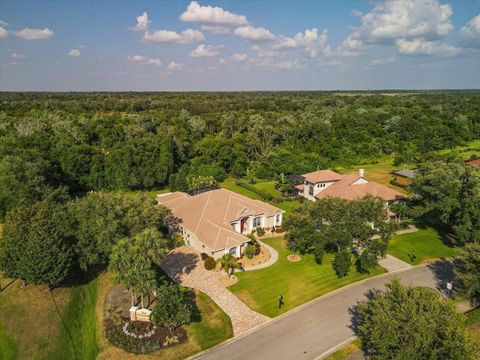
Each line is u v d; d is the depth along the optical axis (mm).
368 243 37406
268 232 48438
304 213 39812
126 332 28422
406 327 21734
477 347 20766
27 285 33969
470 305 32375
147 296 33625
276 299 33344
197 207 48062
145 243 30047
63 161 67000
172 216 47844
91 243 34531
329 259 40938
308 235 38469
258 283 35875
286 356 26219
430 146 95438
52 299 32125
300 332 28875
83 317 31312
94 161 69812
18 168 51062
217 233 41688
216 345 27438
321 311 31609
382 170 84062
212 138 88188
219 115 125688
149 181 70625
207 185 65750
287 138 96562
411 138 101438
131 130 90562
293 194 65500
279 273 37781
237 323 29953
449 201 43031
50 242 31906
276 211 49625
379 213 38000
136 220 35750
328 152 87188
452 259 41500
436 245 44906
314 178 59656
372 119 112812
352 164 88250
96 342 27875
